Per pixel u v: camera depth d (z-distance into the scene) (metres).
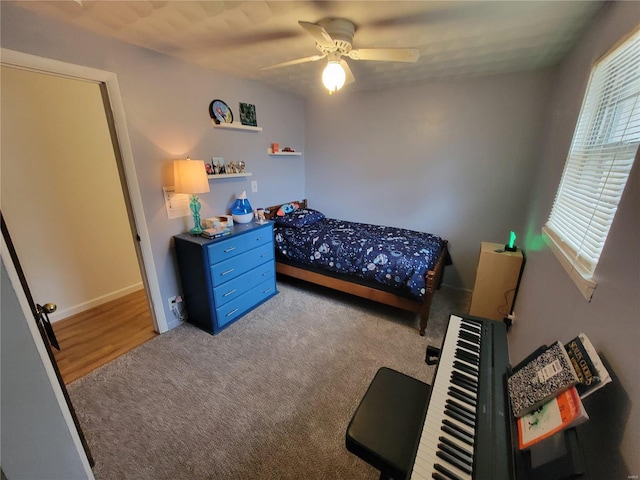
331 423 1.56
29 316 0.62
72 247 2.62
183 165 2.12
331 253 2.74
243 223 2.78
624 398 0.66
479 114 2.75
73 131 2.50
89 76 1.72
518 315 2.14
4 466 0.63
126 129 1.94
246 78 2.78
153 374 1.92
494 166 2.82
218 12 1.49
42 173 2.37
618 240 0.84
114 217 2.91
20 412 0.63
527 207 2.67
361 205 3.67
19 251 2.32
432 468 0.73
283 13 1.50
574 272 1.12
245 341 2.28
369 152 3.43
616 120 1.13
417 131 3.09
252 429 1.53
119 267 3.01
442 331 2.42
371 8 1.45
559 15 1.49
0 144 2.13
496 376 1.00
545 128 2.41
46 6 1.41
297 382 1.85
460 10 1.47
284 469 1.33
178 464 1.35
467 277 3.21
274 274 3.00
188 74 2.28
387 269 2.43
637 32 0.96
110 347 2.21
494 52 2.05
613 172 1.04
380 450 0.95
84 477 0.78
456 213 3.12
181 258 2.37
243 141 2.91
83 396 1.73
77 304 2.71
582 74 1.63
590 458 0.76
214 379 1.88
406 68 2.43
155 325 2.39
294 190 3.82
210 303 2.31
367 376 1.90
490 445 0.75
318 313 2.70
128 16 1.52
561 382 0.74
